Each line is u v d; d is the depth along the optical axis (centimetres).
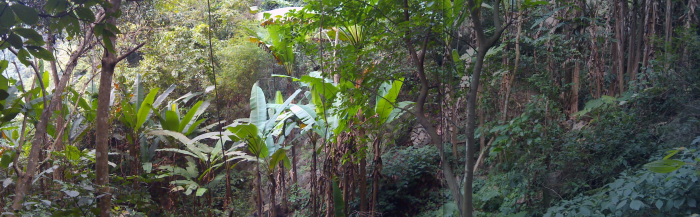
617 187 380
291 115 732
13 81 452
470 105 369
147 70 1027
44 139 616
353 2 412
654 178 339
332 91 571
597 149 502
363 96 457
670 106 516
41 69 638
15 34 201
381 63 433
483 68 498
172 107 904
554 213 429
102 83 374
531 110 528
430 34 384
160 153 967
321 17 408
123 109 796
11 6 189
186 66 1040
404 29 382
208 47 1116
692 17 594
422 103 411
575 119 647
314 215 685
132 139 816
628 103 567
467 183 369
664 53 580
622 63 647
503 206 554
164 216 770
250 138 681
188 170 828
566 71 694
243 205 884
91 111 704
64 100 671
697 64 541
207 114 1133
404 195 776
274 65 1157
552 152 502
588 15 687
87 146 927
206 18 1138
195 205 809
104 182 377
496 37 364
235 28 1202
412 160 804
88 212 416
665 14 647
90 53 666
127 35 796
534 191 508
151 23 858
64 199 431
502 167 609
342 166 660
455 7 377
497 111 670
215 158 817
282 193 938
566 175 496
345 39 698
